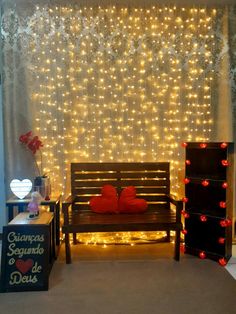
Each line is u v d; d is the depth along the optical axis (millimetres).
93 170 3363
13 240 2424
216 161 3076
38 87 3395
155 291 2346
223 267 2779
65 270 2715
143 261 2912
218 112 3484
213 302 2188
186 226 3082
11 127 3402
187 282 2488
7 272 2381
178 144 3498
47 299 2244
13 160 3424
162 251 3168
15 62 3361
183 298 2242
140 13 3393
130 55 3418
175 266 2797
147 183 3391
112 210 3117
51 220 2691
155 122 3484
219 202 2992
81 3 3355
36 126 3418
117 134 3477
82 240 3473
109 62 3418
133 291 2348
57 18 3357
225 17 3410
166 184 3391
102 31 3389
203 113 3480
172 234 3529
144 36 3408
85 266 2801
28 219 2607
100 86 3432
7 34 3334
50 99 3414
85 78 3418
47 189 3100
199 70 3451
